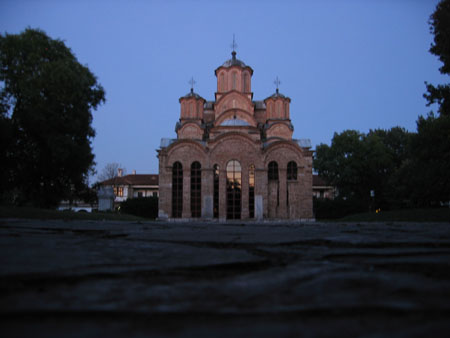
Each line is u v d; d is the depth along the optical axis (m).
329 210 53.81
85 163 34.50
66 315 2.18
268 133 50.09
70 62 33.19
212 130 44.84
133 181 74.62
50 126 31.67
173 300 2.47
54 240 6.42
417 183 43.25
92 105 36.12
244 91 54.47
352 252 4.80
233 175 41.88
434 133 40.12
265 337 1.82
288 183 41.88
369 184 65.12
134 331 1.91
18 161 33.66
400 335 1.83
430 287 2.72
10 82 32.19
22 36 33.00
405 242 6.02
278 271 3.48
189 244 6.18
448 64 28.19
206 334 1.87
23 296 2.54
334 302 2.37
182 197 41.47
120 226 12.50
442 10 28.02
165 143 44.59
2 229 9.72
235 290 2.74
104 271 3.39
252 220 40.38
